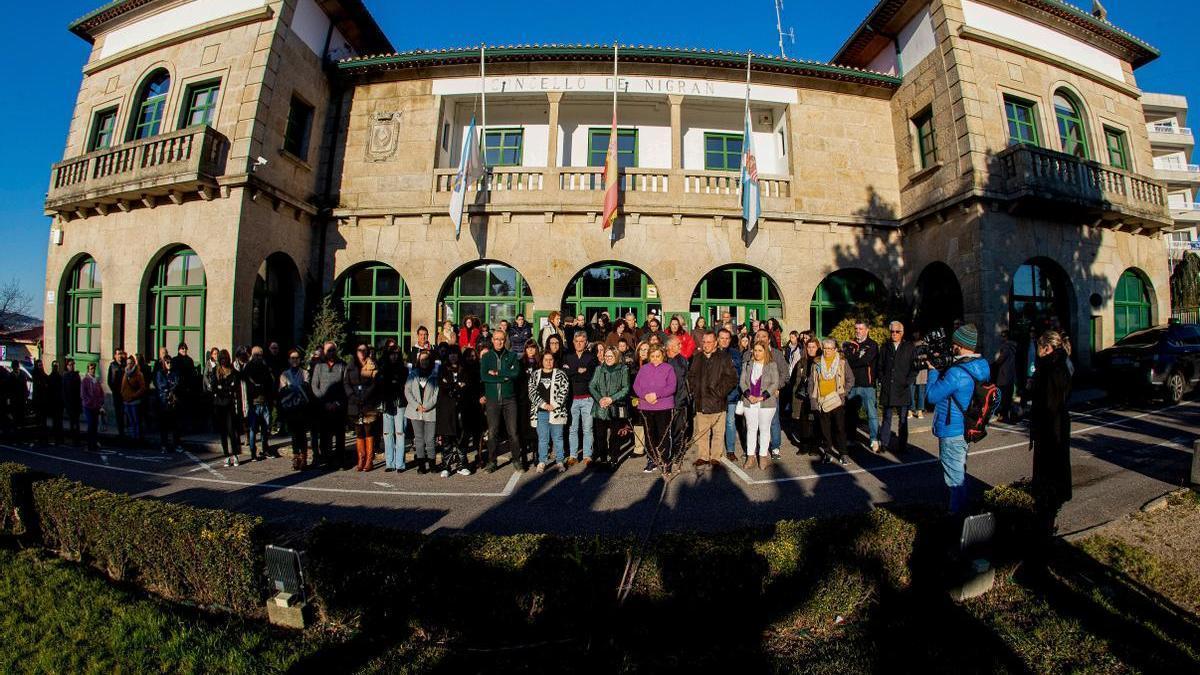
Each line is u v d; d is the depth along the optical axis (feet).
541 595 11.69
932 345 42.32
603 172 45.14
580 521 19.29
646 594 11.63
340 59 49.01
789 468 25.85
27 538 18.04
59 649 11.93
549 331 43.47
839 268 47.11
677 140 46.42
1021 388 41.83
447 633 12.08
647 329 34.71
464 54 45.27
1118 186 45.52
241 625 12.93
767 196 47.03
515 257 44.55
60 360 44.96
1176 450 26.08
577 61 46.11
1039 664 10.94
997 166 42.09
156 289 41.01
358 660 11.39
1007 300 41.01
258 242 39.52
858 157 49.03
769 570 11.93
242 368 30.27
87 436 37.37
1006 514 14.20
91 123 47.06
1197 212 114.42
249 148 38.68
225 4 43.29
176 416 33.50
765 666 10.83
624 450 30.45
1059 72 48.06
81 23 47.37
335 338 40.93
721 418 25.98
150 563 14.61
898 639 11.69
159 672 11.02
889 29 50.14
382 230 45.27
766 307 47.03
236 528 13.56
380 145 46.62
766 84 48.39
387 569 12.32
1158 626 12.17
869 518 13.65
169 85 44.01
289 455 30.81
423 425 26.04
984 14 45.93
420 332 30.60
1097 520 18.08
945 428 16.88
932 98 45.62
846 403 30.73
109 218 42.83
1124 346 39.91
